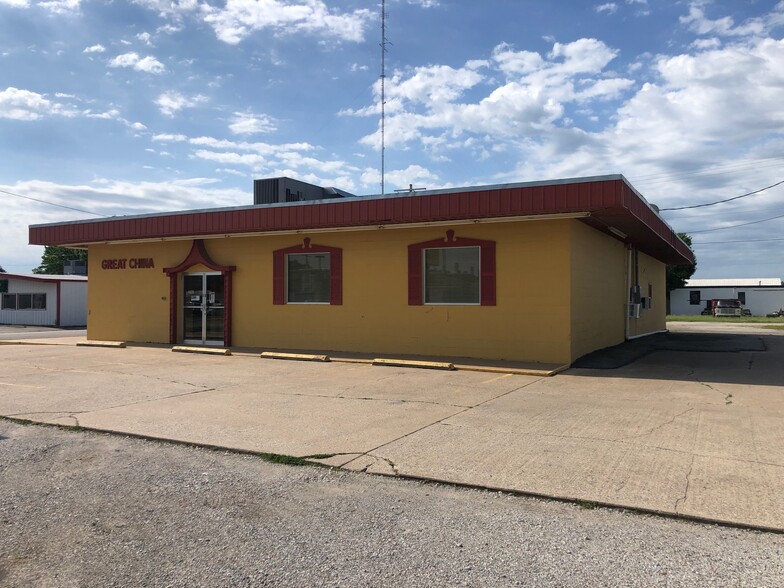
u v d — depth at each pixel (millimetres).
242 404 8859
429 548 4051
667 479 5262
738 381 10711
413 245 14570
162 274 18250
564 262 12914
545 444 6469
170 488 5293
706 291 65688
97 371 12391
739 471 5449
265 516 4645
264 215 15086
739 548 3984
